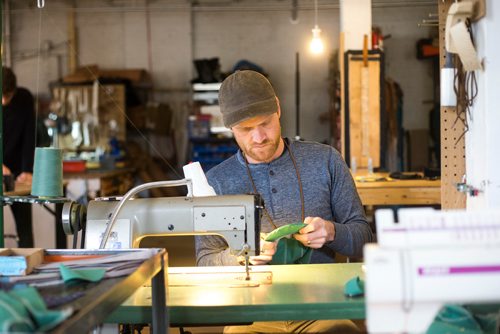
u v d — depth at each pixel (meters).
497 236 1.39
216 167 2.89
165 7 10.29
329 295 2.08
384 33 9.26
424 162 9.48
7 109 5.71
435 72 9.44
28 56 10.26
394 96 8.55
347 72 6.24
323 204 2.78
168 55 10.41
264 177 2.79
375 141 6.27
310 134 10.24
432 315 1.38
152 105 10.00
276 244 2.51
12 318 1.24
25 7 10.05
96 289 1.65
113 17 10.38
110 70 10.08
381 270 1.36
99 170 8.34
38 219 6.02
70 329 1.29
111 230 2.37
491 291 1.36
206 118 9.67
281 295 2.10
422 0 5.41
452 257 1.37
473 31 2.41
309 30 10.16
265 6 10.12
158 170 9.96
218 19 10.30
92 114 9.63
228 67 10.35
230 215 2.34
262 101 2.55
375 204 5.36
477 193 2.46
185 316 2.02
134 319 2.04
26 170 5.75
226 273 2.42
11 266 1.88
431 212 1.44
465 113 2.56
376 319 1.37
